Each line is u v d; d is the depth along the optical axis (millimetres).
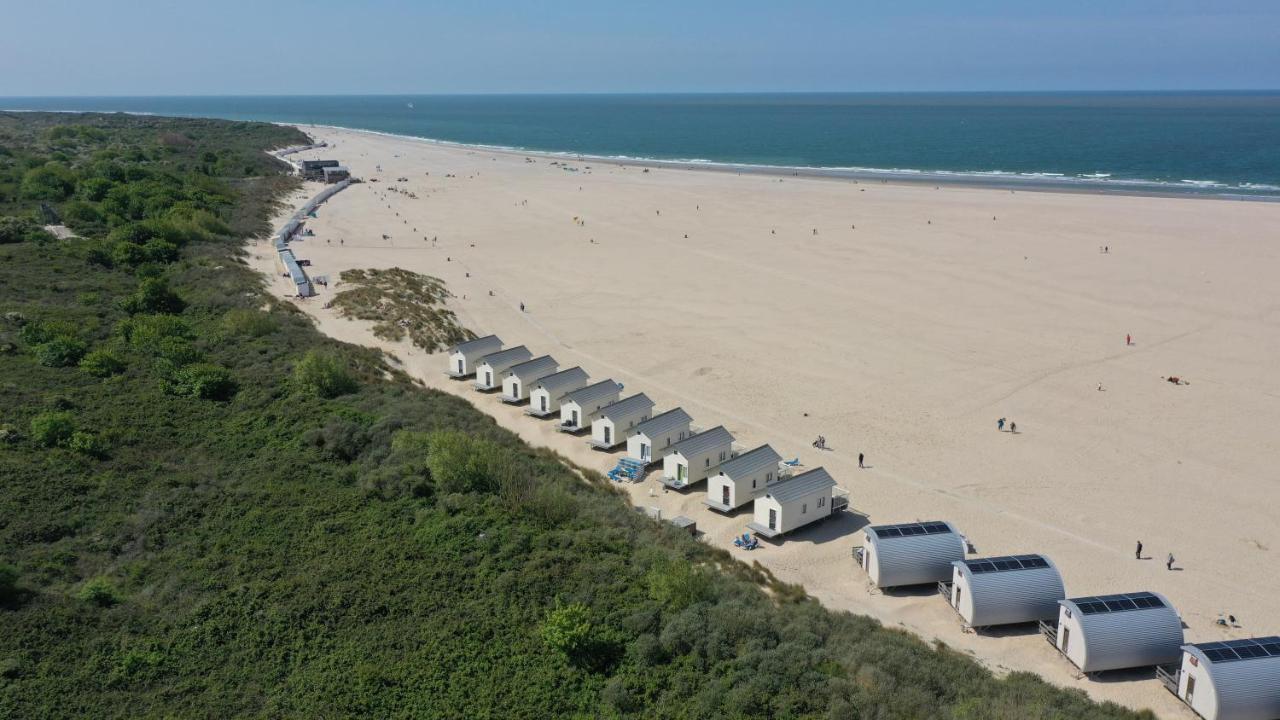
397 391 67688
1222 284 107375
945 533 47781
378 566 40562
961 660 38656
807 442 66812
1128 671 40031
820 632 38062
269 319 78500
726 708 31500
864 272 120125
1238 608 44969
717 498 56531
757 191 197875
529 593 38938
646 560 42688
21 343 64312
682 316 100688
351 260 123125
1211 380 77688
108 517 43125
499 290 112000
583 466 62844
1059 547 51125
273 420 57125
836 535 53281
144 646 34156
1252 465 61500
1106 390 76000
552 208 178250
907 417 71250
